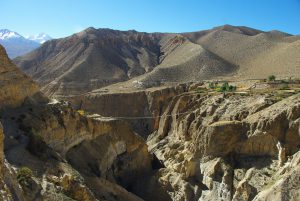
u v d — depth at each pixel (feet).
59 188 141.90
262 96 287.07
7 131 174.09
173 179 248.32
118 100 464.65
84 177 193.06
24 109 200.23
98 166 225.76
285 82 382.42
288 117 229.86
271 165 221.87
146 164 273.33
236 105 289.12
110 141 246.47
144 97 453.58
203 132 255.70
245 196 207.10
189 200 234.99
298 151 210.59
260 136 233.55
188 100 373.81
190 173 248.11
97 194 184.14
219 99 315.99
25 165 150.10
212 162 242.17
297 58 583.17
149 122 432.25
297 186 173.88
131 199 209.26
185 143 299.99
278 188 178.81
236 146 242.99
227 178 226.79
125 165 257.96
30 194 124.26
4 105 194.18
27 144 168.25
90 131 234.79
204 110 308.19
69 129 215.31
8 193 98.12
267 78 471.62
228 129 246.27
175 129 353.51
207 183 235.61
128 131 263.90
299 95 248.11
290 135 224.74
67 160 205.46
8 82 200.23
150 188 249.55
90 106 476.54
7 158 149.79
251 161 231.71
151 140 395.96
